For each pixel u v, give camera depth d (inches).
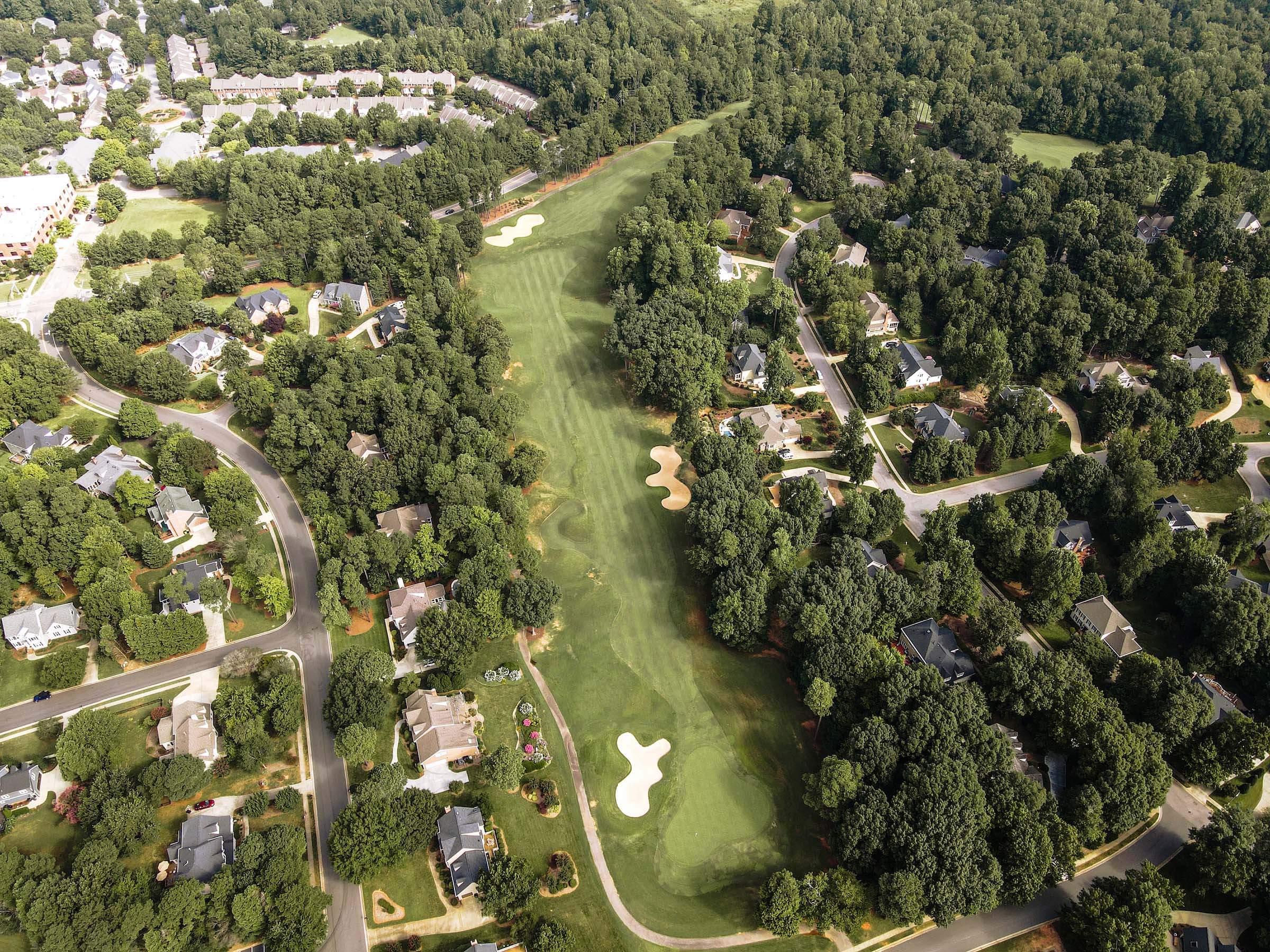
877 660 4739.2
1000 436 6491.1
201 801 4549.7
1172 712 4468.5
